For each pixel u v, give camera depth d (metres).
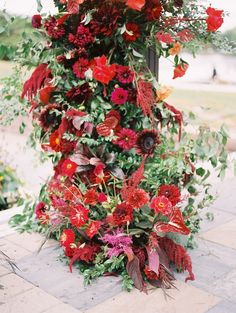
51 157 2.23
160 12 1.83
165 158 2.02
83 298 1.77
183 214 2.15
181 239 1.97
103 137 1.96
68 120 1.96
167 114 1.97
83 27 1.83
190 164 2.06
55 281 1.90
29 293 1.80
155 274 1.84
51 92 2.03
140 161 2.02
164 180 2.02
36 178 3.52
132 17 1.85
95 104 1.94
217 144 2.00
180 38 1.90
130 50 1.92
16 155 3.69
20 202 2.81
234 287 1.85
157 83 1.92
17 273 1.95
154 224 1.88
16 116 2.25
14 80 2.23
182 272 1.97
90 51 1.96
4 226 2.45
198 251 2.17
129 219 1.81
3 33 2.05
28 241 2.27
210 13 1.85
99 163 1.93
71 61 1.95
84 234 1.97
